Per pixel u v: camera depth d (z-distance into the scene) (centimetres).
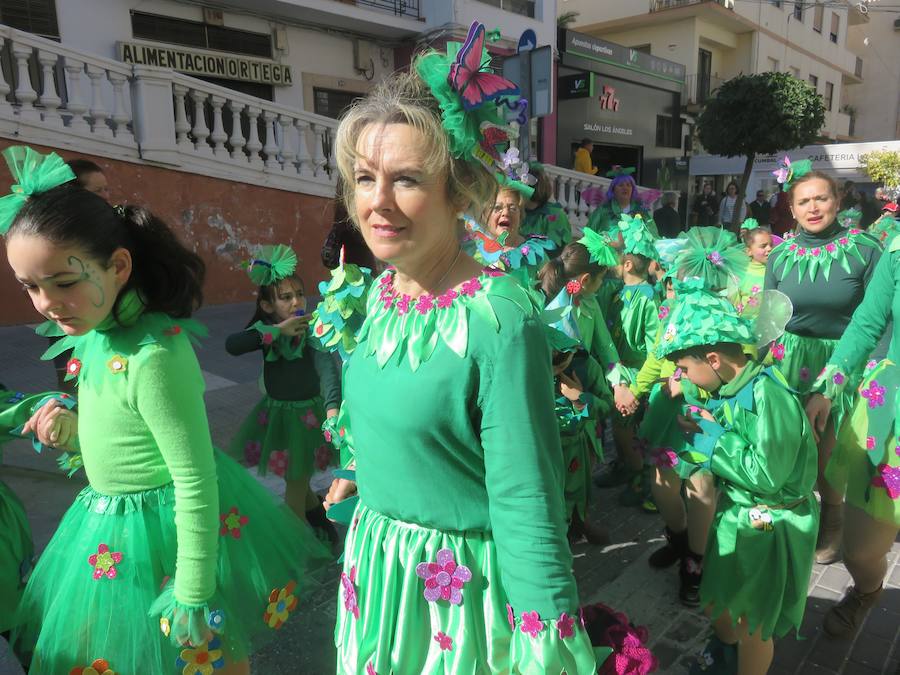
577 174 1251
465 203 124
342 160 125
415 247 118
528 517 113
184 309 171
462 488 127
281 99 1143
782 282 350
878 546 237
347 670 144
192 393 162
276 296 314
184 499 159
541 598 112
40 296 150
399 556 135
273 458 312
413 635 133
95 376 166
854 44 3319
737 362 204
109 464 170
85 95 825
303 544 206
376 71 1268
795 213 347
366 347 135
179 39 1018
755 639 213
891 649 257
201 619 160
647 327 375
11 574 202
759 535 207
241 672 187
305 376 312
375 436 130
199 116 837
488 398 116
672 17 2138
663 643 262
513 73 648
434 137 113
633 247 380
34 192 152
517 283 125
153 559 169
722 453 204
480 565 129
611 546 335
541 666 111
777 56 2466
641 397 320
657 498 299
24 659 198
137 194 788
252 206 891
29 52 693
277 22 1108
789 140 1612
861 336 247
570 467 311
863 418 238
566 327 274
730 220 1706
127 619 167
